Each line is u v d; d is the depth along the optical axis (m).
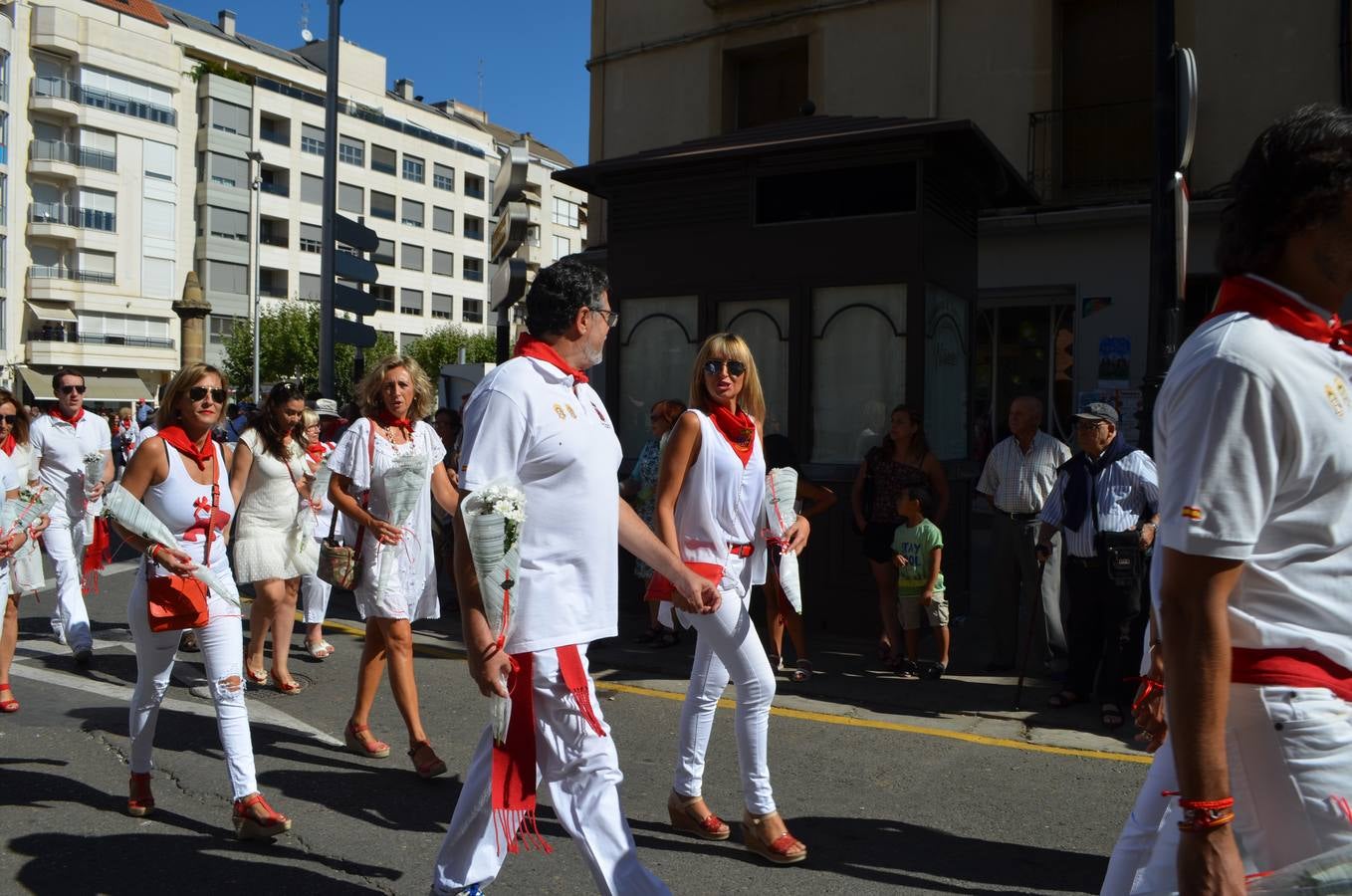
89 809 4.19
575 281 2.90
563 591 2.77
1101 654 5.90
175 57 57.47
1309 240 1.69
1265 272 1.75
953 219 8.01
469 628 2.65
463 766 4.82
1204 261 11.53
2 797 4.30
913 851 3.91
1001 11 13.08
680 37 15.36
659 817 4.21
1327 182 1.65
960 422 8.32
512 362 2.83
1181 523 1.65
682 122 15.43
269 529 6.09
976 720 5.73
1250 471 1.62
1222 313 1.75
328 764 4.83
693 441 3.67
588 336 2.94
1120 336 12.21
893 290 7.58
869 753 5.12
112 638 7.57
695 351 8.34
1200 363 1.67
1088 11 12.85
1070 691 5.93
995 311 13.29
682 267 8.33
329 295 11.28
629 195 8.56
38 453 7.30
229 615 3.96
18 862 3.67
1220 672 1.64
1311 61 11.30
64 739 5.12
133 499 3.74
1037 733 5.49
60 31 52.19
